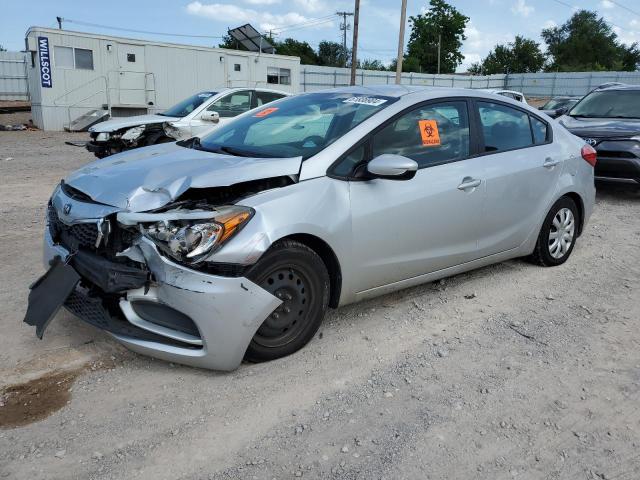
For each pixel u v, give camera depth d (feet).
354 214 11.30
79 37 64.49
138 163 11.80
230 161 11.28
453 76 163.12
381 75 143.02
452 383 10.47
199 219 9.48
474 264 14.51
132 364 10.73
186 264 9.46
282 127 13.12
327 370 10.77
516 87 177.58
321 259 10.96
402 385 10.36
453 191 13.12
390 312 13.46
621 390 10.37
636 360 11.50
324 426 9.12
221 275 9.58
